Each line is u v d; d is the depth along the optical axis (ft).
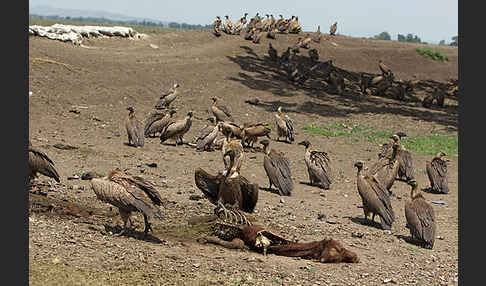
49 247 33.42
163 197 50.49
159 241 38.27
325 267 37.06
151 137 79.97
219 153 73.87
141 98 101.19
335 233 45.50
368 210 49.65
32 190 44.98
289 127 85.25
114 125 82.94
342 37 212.23
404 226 51.01
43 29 130.62
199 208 48.21
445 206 59.31
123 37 153.28
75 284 28.81
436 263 40.86
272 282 33.09
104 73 110.32
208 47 160.04
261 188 59.21
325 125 102.47
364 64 180.75
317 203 55.62
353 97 138.31
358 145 88.53
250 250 39.24
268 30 187.83
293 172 68.90
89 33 145.07
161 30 179.32
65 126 77.30
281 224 45.96
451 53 210.18
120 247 35.58
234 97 114.93
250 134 78.02
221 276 33.01
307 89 137.28
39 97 86.48
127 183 36.96
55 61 107.04
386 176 60.23
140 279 30.86
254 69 143.84
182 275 32.37
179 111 97.96
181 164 65.51
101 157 63.93
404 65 188.34
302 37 188.44
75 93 94.12
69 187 49.65
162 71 123.34
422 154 86.12
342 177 68.74
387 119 115.14
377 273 37.04
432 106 140.56
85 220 40.83
